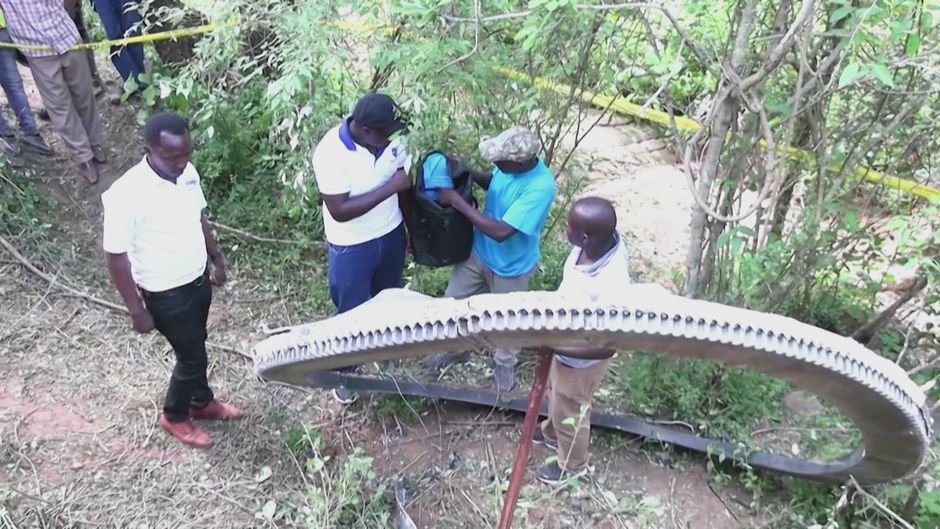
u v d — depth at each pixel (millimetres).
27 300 4277
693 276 3793
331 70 3822
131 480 3447
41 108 5562
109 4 5121
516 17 3275
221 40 4207
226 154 5008
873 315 4566
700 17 3350
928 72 3119
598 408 4141
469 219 3596
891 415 2627
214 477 3537
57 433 3602
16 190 4730
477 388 4152
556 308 2162
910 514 3562
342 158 3287
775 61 2998
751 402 4121
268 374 3135
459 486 3650
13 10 4445
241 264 4777
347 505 3375
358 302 3787
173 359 4129
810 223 3859
